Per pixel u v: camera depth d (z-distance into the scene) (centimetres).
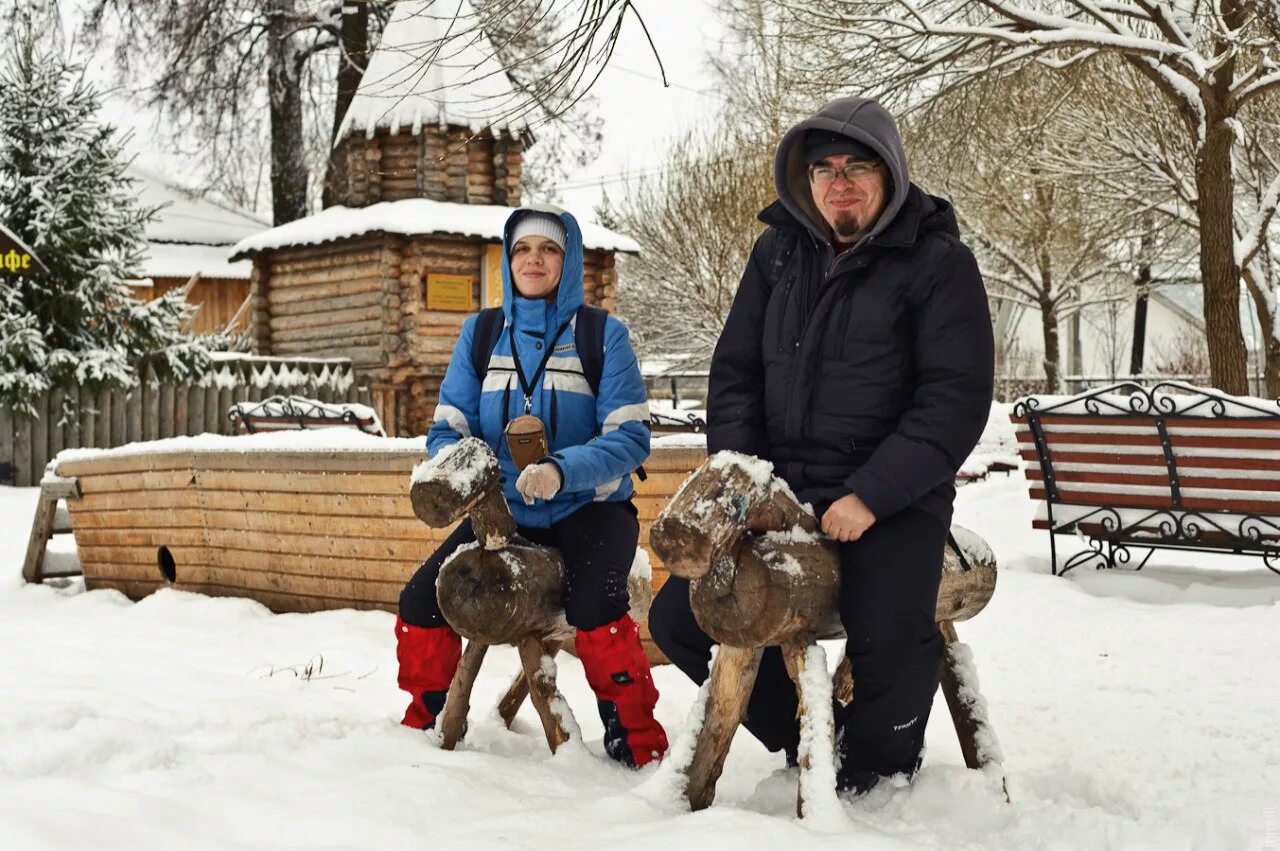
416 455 608
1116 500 762
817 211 333
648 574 429
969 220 2756
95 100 1666
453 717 367
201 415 1811
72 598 776
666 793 305
